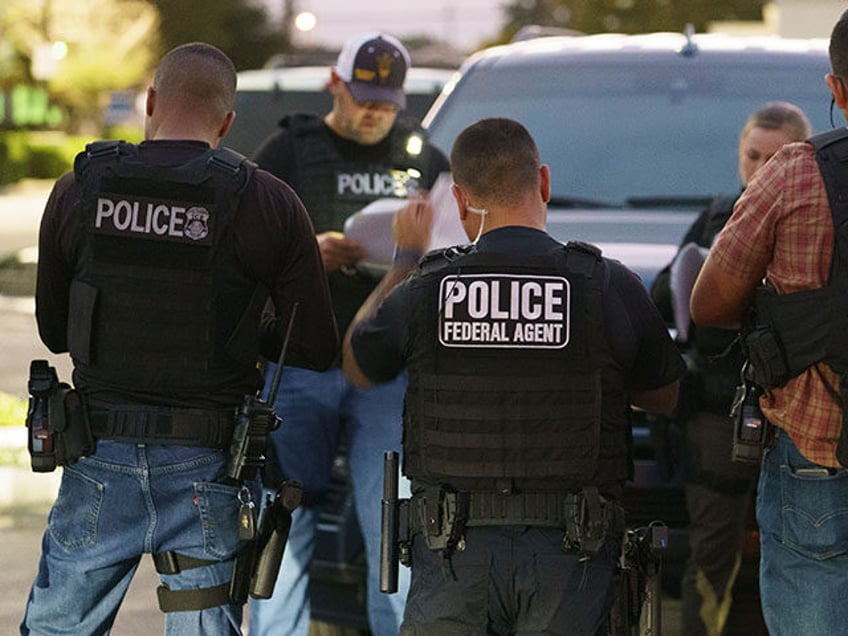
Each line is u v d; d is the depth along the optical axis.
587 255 11.32
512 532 10.99
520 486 11.00
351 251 15.33
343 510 15.41
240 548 11.90
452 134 19.14
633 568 11.18
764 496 11.56
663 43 20.70
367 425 15.15
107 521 11.71
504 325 11.10
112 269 11.70
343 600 15.49
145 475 11.65
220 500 11.76
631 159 18.83
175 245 11.69
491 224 11.46
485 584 10.98
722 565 14.72
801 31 91.06
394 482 11.42
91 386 11.79
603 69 20.02
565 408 11.02
